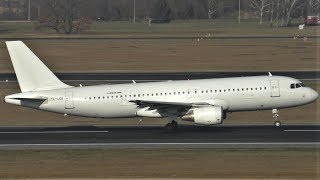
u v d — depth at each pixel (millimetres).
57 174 182375
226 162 194500
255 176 177500
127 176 179250
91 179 176000
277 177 176375
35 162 198875
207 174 180125
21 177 179125
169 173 181875
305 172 181250
